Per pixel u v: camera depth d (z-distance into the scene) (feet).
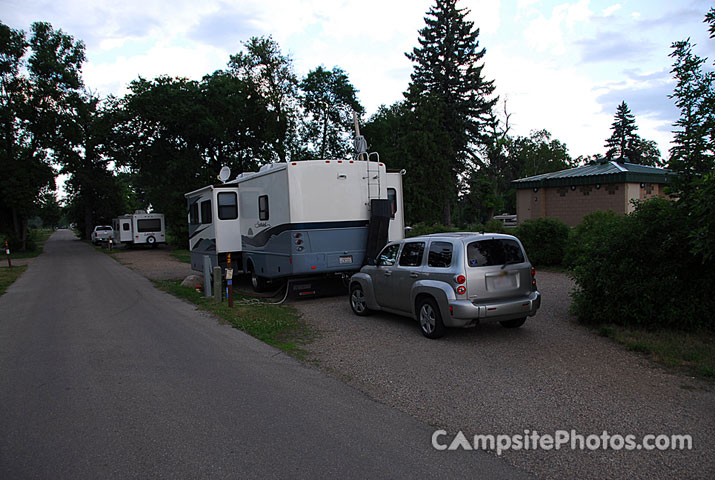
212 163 123.13
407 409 15.38
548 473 11.33
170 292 44.57
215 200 43.37
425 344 23.04
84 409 15.99
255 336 25.95
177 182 115.55
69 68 133.49
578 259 26.18
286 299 37.06
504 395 16.29
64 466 12.10
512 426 13.92
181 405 16.16
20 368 21.08
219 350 23.26
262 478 11.32
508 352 21.20
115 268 73.00
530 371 18.61
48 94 126.72
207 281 39.73
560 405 15.28
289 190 34.50
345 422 14.47
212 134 111.86
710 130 22.86
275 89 126.00
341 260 36.27
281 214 35.76
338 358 21.33
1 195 124.36
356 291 30.63
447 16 127.85
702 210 19.52
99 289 48.73
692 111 23.77
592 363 19.27
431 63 128.26
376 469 11.64
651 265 23.50
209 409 15.74
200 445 13.14
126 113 109.19
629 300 23.75
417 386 17.43
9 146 128.67
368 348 22.75
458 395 16.43
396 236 39.68
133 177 159.22
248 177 41.45
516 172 190.29
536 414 14.67
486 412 14.96
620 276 23.49
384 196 38.04
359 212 36.81
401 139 112.06
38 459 12.50
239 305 35.53
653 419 14.07
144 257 95.50
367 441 13.17
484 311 22.16
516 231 51.01
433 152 109.09
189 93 111.75
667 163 24.20
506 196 195.21
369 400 16.24
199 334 26.84
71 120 130.52
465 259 22.57
